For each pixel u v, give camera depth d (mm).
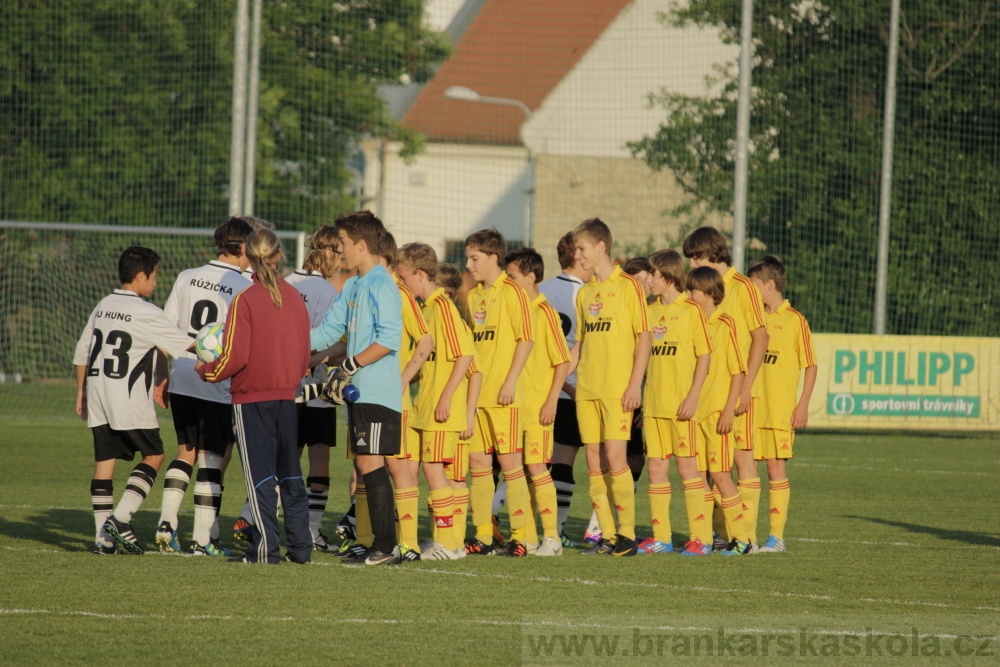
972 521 31906
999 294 66688
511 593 20375
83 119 72000
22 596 19047
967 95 66688
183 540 26219
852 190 64875
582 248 25922
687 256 27156
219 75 70500
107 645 16047
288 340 22422
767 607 19656
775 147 65500
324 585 20594
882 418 57750
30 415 58938
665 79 76375
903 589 21531
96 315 23969
